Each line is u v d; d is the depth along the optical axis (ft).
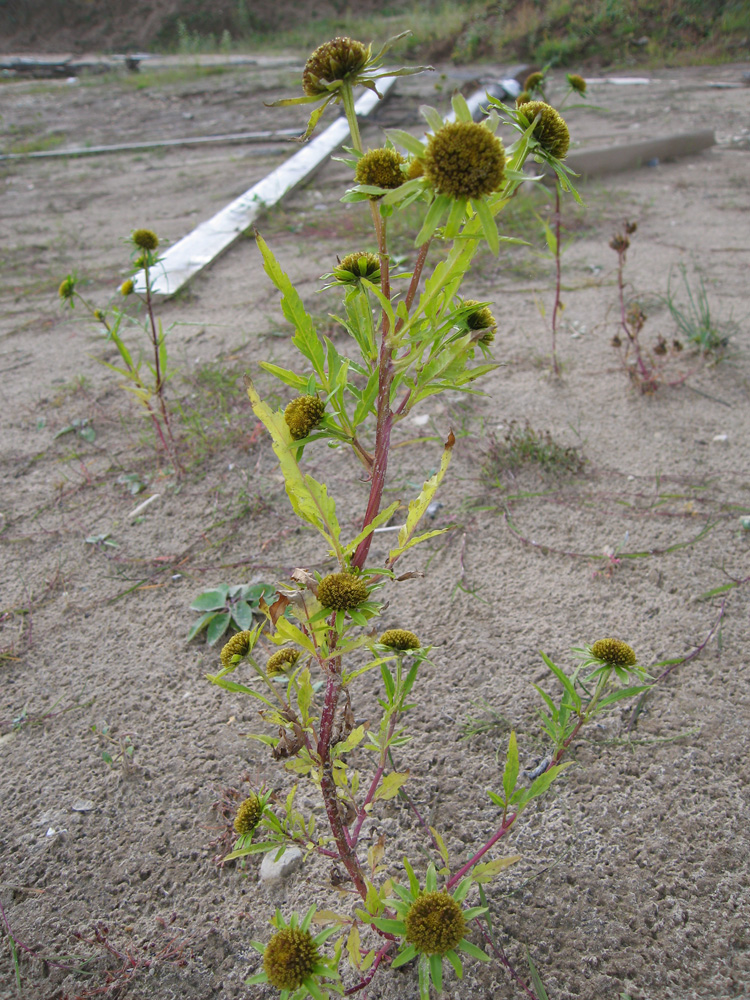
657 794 1.14
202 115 6.79
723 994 0.92
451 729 1.26
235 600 1.53
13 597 1.62
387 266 0.74
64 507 1.88
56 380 2.45
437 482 0.75
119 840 1.15
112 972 0.99
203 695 1.37
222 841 1.13
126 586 1.63
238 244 3.45
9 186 4.97
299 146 5.25
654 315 2.51
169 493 1.90
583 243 3.15
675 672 1.32
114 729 1.31
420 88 6.41
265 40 11.50
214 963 1.00
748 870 1.04
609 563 1.56
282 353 2.44
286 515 1.79
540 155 0.82
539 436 1.91
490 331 0.84
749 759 1.18
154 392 1.91
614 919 1.00
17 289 3.17
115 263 3.34
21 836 1.16
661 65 6.92
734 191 3.59
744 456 1.83
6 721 1.34
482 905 1.02
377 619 1.49
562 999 0.93
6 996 0.98
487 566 1.60
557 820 1.12
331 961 0.76
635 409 2.05
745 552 1.56
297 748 0.84
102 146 5.91
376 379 0.75
